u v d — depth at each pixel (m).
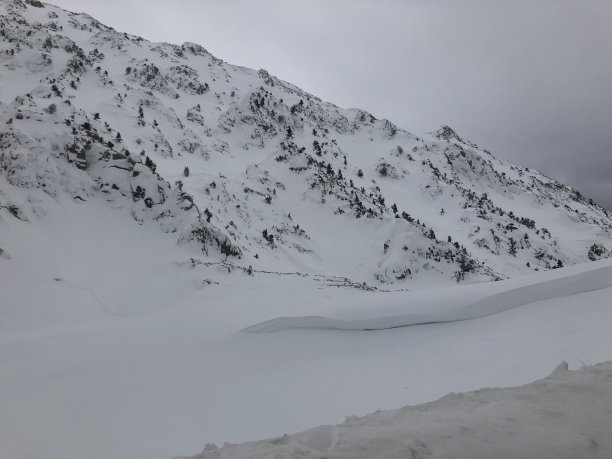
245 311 22.92
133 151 56.41
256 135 97.38
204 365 16.41
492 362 12.48
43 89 64.94
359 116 158.75
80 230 32.81
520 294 17.66
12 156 33.50
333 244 65.44
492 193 139.62
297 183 78.06
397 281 57.72
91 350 18.34
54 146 37.75
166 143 67.44
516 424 4.07
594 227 132.00
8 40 85.81
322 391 12.95
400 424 4.59
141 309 25.95
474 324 16.62
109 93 79.00
